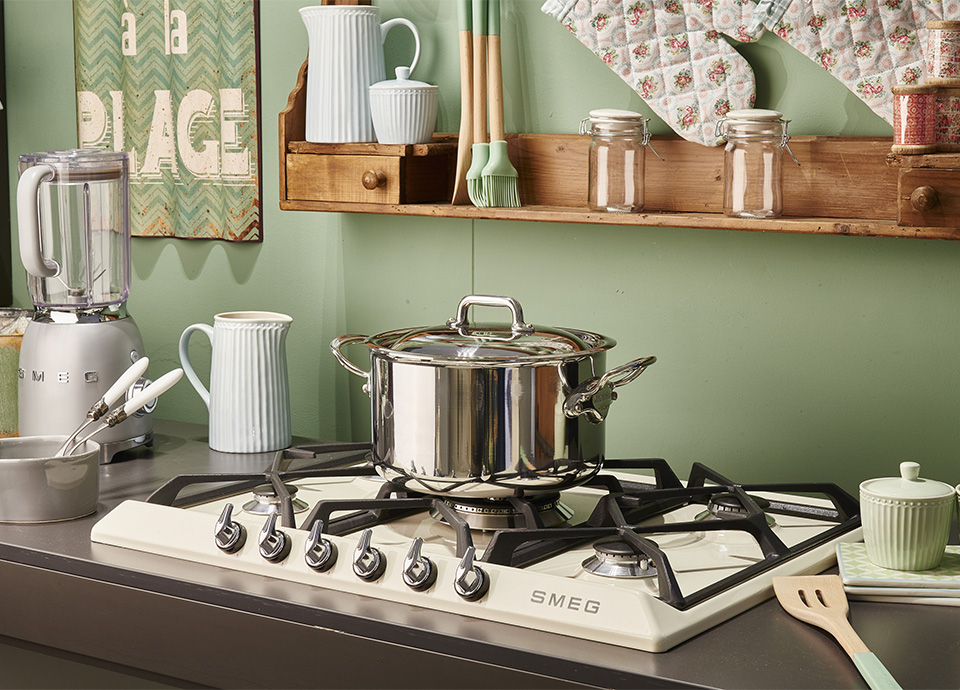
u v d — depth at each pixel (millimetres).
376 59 1701
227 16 1911
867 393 1531
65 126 2150
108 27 2039
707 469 1439
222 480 1396
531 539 1130
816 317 1551
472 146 1659
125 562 1216
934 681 912
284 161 1736
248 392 1728
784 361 1581
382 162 1640
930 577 1100
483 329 1323
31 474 1349
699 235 1613
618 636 983
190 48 1962
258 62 1914
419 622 1041
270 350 1735
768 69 1536
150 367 2119
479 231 1776
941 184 1276
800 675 925
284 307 1967
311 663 1089
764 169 1437
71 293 1708
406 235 1835
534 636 1009
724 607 1046
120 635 1208
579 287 1711
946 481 1495
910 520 1097
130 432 1693
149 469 1638
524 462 1229
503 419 1220
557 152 1678
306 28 1832
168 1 1976
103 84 2062
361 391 1911
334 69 1670
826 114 1509
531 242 1738
